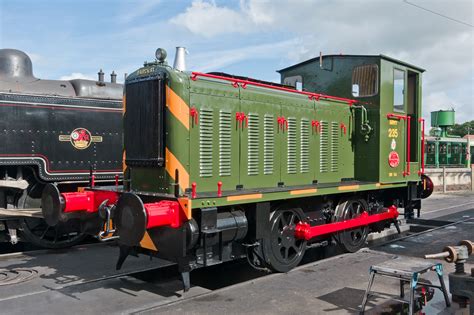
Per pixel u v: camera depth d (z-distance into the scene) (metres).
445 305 4.61
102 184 8.30
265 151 6.08
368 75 7.42
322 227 6.30
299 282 5.39
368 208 7.65
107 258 6.85
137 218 4.42
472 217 11.88
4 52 8.16
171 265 6.35
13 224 7.38
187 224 4.63
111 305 4.66
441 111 25.61
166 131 5.08
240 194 5.14
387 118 7.46
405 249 7.45
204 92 5.32
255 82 6.20
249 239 5.58
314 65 8.16
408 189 8.38
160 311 4.42
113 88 8.95
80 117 7.81
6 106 6.98
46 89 8.09
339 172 7.30
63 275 5.86
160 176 5.16
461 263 3.86
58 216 5.38
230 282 5.69
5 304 4.70
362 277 5.60
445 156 23.89
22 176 7.44
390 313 4.33
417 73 8.41
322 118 6.98
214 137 5.43
